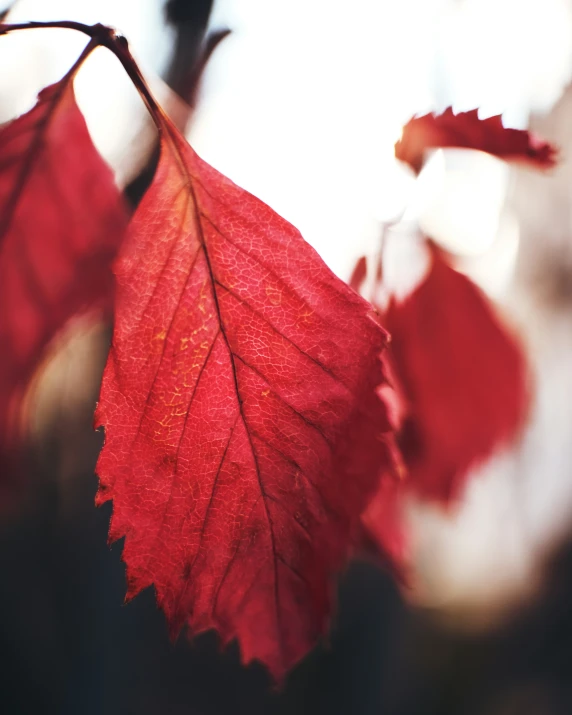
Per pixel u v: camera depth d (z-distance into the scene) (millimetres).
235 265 188
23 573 1024
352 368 188
